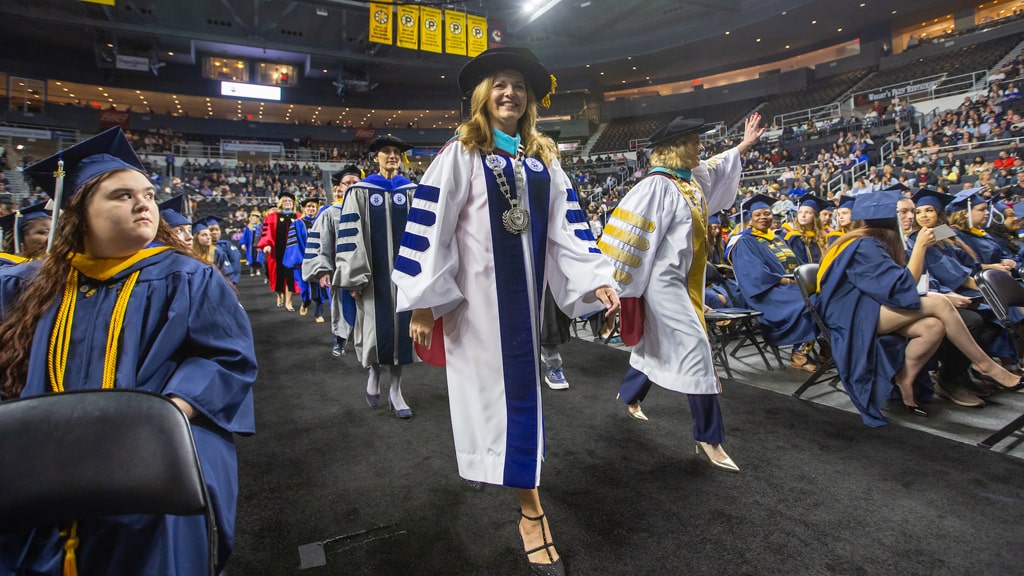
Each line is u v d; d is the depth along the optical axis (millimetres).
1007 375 3033
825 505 2217
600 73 34750
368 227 3391
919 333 3131
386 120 40344
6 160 23578
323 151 35000
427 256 1731
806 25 27719
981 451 2738
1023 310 3775
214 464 1207
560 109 35844
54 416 993
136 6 26172
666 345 2643
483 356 1800
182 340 1277
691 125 2623
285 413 3592
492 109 1894
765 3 26672
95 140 1313
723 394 3812
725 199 3240
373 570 1840
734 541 1973
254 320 7707
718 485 2420
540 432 1808
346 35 30016
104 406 1012
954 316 3066
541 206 1893
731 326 4945
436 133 38688
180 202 3186
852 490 2344
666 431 3117
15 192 22188
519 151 1923
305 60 32781
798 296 4023
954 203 4867
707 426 2564
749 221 4812
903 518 2104
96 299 1258
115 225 1247
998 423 3143
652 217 2635
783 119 27219
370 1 17750
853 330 3275
